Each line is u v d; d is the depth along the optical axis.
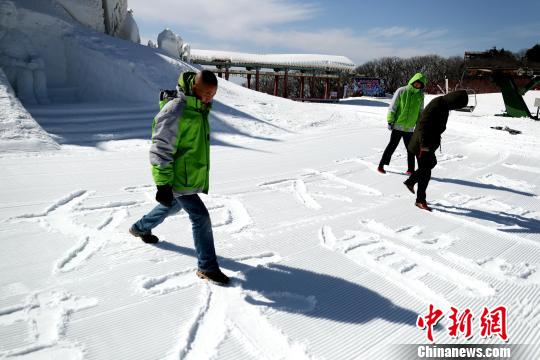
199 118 2.61
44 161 6.24
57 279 2.79
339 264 3.29
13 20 10.33
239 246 3.53
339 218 4.42
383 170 6.68
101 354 2.09
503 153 9.20
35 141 7.09
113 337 2.22
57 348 2.10
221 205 4.65
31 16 11.44
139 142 8.38
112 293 2.65
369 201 5.12
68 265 3.00
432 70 61.66
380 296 2.84
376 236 3.94
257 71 33.53
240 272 3.04
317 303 2.70
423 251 3.66
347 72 35.97
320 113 15.55
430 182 6.28
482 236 4.10
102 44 12.44
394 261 3.41
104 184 5.21
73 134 8.41
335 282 3.00
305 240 3.75
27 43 10.59
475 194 5.71
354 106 27.27
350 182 6.04
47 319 2.34
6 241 3.37
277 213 4.50
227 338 2.28
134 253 3.24
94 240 3.46
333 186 5.79
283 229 4.01
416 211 4.79
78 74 12.20
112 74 11.78
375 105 30.70
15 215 3.94
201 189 2.78
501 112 22.50
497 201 5.41
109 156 6.98
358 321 2.52
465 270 3.33
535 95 30.69
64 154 6.88
